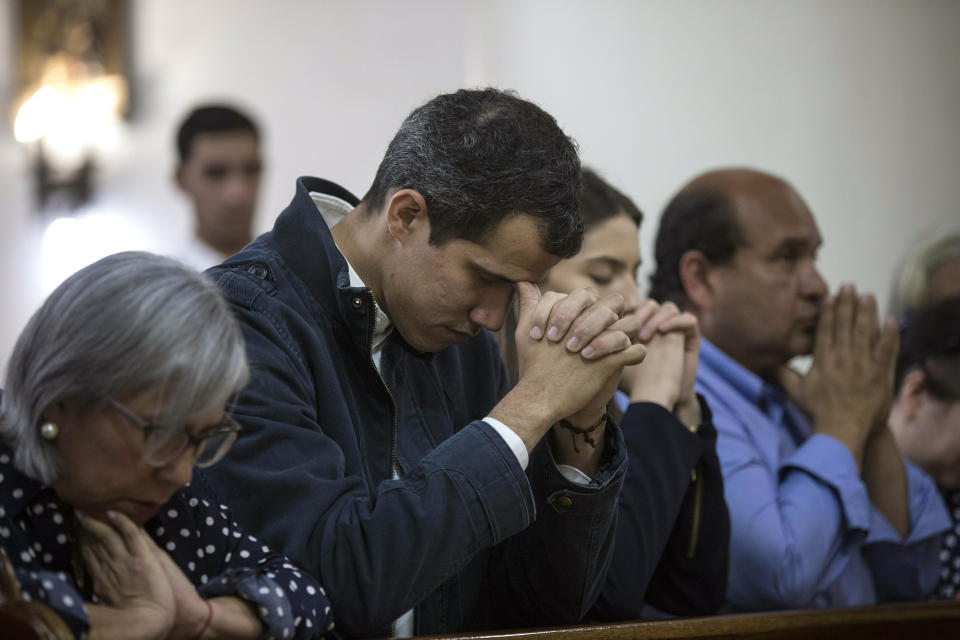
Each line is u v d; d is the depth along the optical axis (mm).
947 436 3273
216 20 6887
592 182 2709
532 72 5938
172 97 6973
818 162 5773
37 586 1490
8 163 7078
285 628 1688
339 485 1857
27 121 7039
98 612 1557
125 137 7031
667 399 2467
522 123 1915
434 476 1845
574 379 1951
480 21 6145
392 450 2066
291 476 1830
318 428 1911
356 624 1809
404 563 1800
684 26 5797
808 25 5801
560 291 2619
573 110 5820
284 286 1988
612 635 1911
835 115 5805
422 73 6383
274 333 1925
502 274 1926
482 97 1957
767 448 2846
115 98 6988
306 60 6676
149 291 1568
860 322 2943
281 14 6734
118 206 7008
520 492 1870
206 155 4660
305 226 2039
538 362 1961
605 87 5812
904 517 2986
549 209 1892
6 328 6945
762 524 2652
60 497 1632
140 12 7047
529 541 2117
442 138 1918
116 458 1572
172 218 6910
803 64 5797
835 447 2807
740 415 2867
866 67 5828
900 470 3004
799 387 2992
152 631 1578
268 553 1796
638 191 5727
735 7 5809
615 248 2641
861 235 5773
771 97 5777
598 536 2045
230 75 6828
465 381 2289
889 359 2939
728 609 2680
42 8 7070
